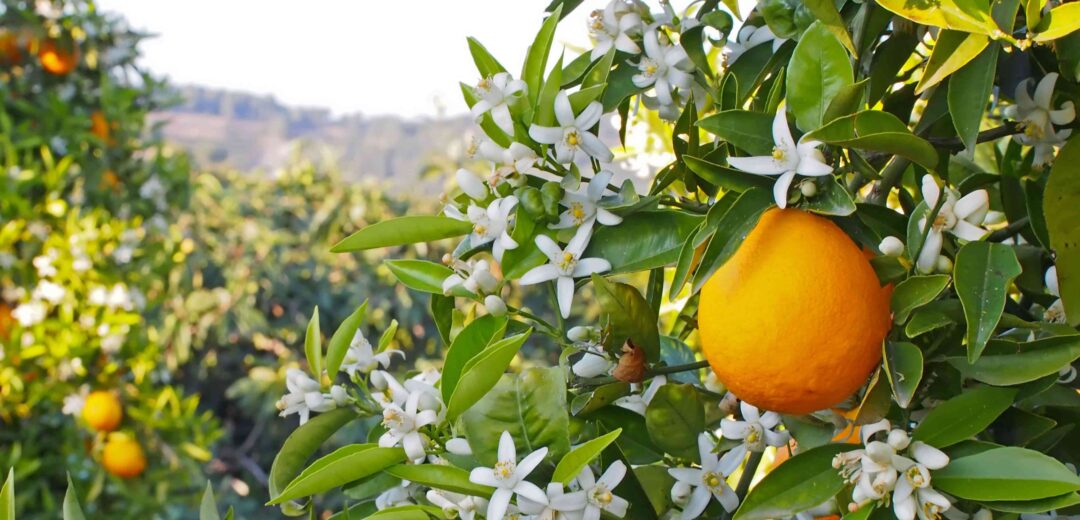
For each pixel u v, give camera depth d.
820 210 0.68
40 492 2.33
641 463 0.80
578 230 0.75
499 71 0.78
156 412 2.38
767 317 0.67
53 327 2.27
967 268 0.67
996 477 0.67
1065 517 0.72
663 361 0.83
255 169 4.43
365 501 0.83
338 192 4.21
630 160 1.01
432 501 0.75
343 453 0.75
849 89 0.67
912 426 0.74
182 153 2.92
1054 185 0.71
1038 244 0.79
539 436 0.73
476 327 0.77
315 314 0.82
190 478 2.48
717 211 0.69
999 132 0.76
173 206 2.80
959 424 0.68
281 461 0.81
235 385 3.79
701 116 0.82
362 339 0.83
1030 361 0.68
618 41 0.78
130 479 2.38
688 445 0.77
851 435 0.73
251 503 3.88
